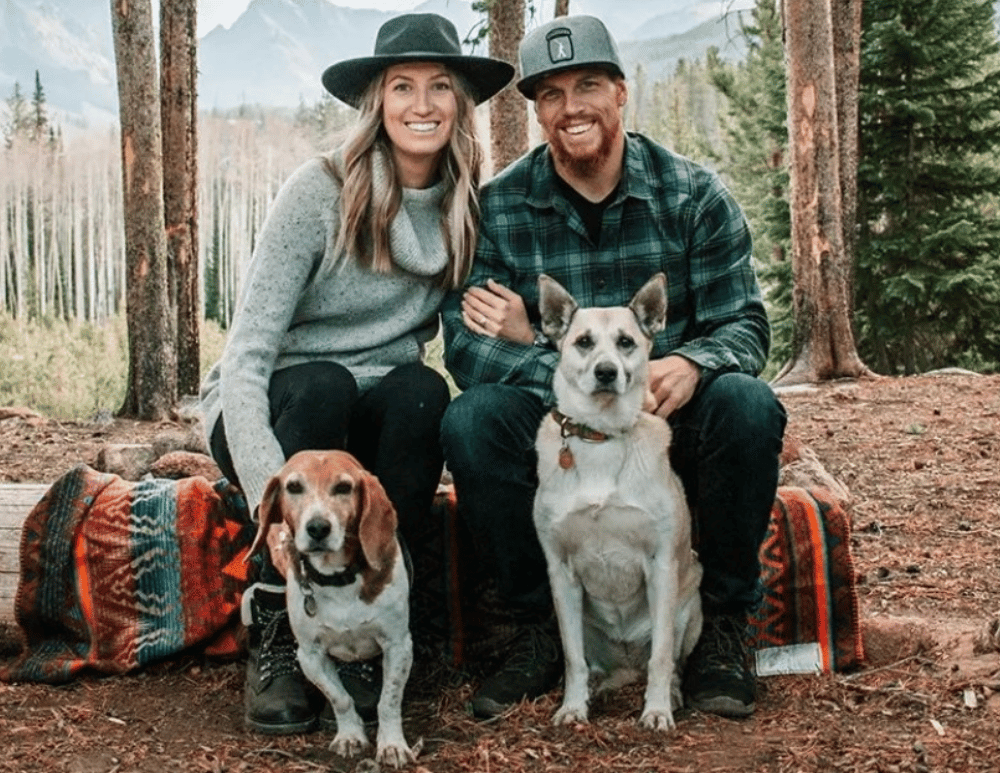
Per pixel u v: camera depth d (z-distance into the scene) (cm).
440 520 355
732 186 2169
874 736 295
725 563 326
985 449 746
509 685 324
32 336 1934
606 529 313
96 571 354
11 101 6750
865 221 1538
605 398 310
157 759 289
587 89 344
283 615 314
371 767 281
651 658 313
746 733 302
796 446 540
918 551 504
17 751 291
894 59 1493
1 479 692
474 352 348
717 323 357
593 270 360
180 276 1269
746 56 2030
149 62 1006
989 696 314
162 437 585
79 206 5919
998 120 1552
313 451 292
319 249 335
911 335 1531
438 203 352
